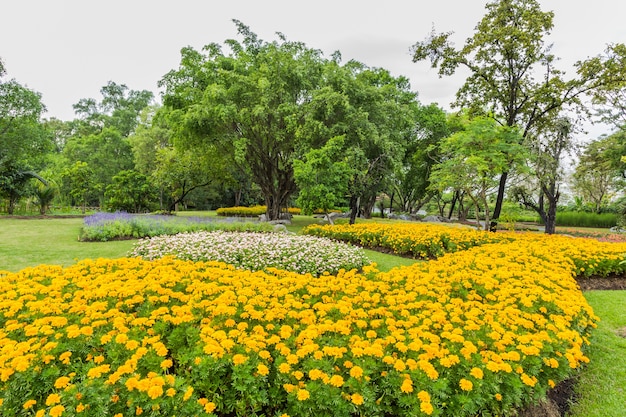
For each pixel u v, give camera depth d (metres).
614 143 18.02
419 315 3.33
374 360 2.54
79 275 4.25
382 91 16.28
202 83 15.87
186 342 2.81
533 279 4.77
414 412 2.15
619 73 11.44
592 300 5.74
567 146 13.90
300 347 2.66
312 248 7.26
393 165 15.20
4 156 17.25
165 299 3.40
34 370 2.23
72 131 43.34
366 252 9.45
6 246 8.47
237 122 14.98
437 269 5.20
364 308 3.65
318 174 12.55
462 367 2.54
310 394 2.19
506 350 2.85
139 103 41.81
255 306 3.40
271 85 14.80
